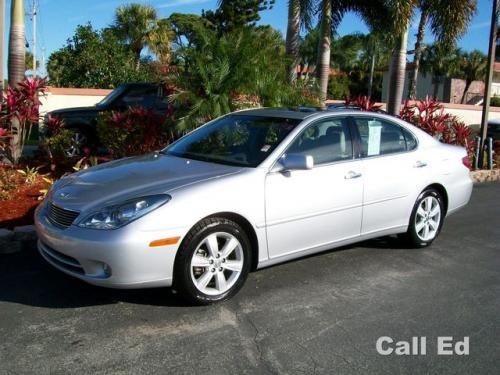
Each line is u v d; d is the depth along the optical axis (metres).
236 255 4.64
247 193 4.63
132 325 4.17
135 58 26.64
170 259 4.23
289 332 4.16
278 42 9.65
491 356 3.93
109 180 4.70
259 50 8.74
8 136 8.06
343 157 5.48
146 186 4.46
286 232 4.93
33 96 8.43
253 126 5.51
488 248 6.62
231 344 3.94
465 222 7.92
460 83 47.81
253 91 8.66
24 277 5.04
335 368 3.68
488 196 10.13
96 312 4.37
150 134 8.72
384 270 5.64
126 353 3.76
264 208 4.73
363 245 6.47
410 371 3.69
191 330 4.12
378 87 52.66
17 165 8.50
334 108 5.94
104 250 4.07
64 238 4.23
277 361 3.73
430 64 45.34
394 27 13.43
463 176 6.73
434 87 48.12
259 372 3.59
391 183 5.81
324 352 3.88
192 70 8.55
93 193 4.47
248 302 4.67
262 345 3.94
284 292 4.93
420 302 4.84
